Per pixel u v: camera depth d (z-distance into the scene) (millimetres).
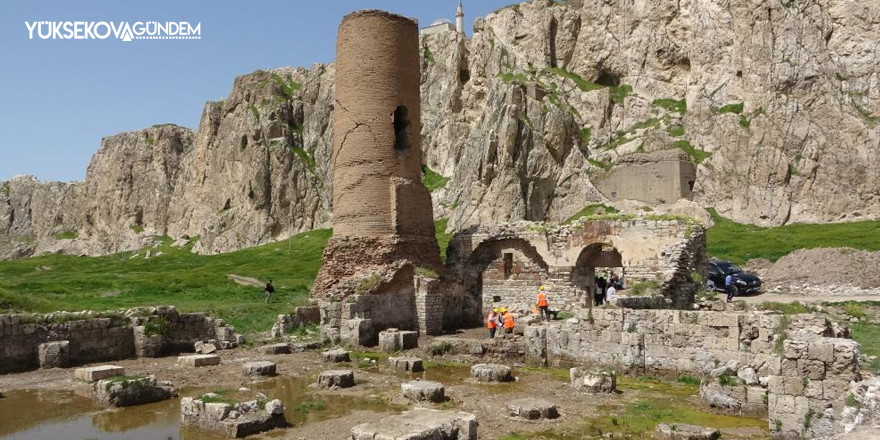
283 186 112875
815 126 68562
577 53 95125
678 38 87438
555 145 80500
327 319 27109
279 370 20703
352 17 31812
